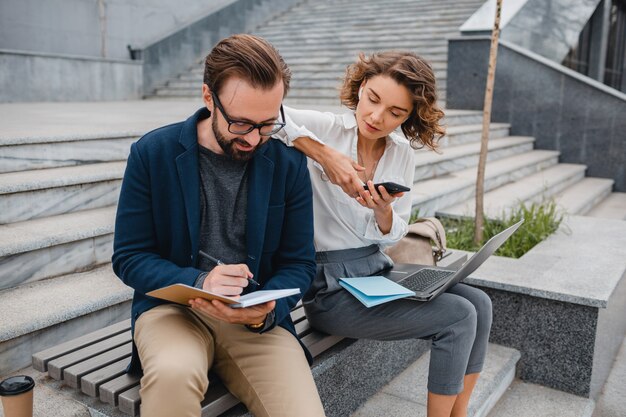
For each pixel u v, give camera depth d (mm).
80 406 2016
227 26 12414
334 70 10016
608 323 3389
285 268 2033
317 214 2393
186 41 11438
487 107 4062
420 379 3064
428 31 10656
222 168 1916
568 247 4051
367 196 2141
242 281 1715
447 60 8664
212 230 1938
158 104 8648
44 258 2924
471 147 6703
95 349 2150
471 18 8742
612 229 4570
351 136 2408
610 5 15492
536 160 7246
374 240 2398
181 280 1766
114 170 3680
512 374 3332
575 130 8062
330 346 2506
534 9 9438
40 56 8664
